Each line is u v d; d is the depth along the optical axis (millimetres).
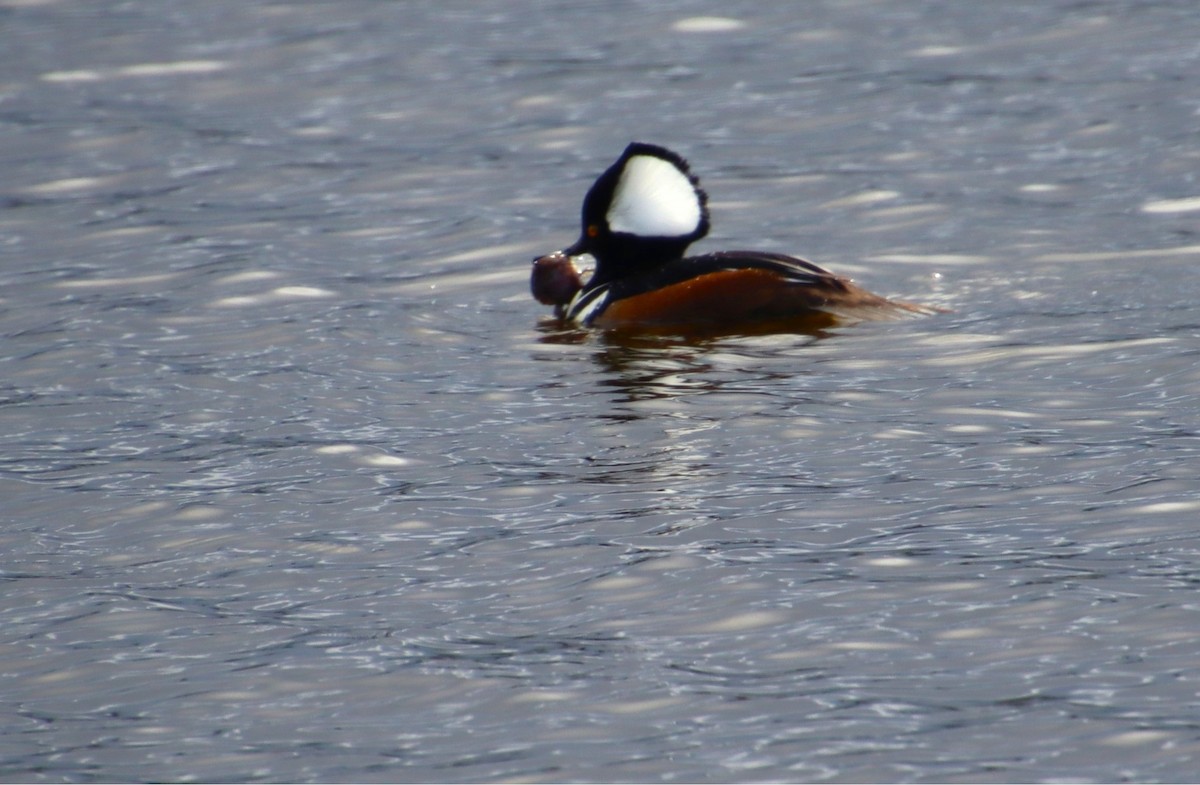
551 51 28500
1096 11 29016
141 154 23328
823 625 8773
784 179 21047
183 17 31938
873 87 25359
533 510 10578
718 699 8102
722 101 25062
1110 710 7789
